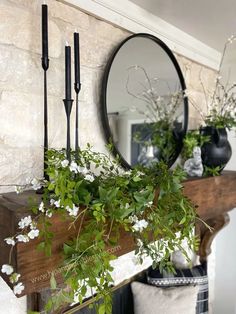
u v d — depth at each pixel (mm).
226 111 1508
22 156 877
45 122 831
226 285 1979
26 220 651
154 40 1283
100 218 718
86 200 729
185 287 1487
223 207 1444
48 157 744
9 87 838
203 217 1289
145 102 1281
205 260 1713
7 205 706
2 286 851
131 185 812
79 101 1035
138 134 1260
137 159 1259
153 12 1239
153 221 807
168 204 842
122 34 1187
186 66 1594
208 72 1800
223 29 1433
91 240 711
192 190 1207
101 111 1105
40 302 901
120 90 1155
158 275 1494
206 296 1611
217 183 1386
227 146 1463
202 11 1226
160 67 1329
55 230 709
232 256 1940
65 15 975
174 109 1447
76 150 845
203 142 1439
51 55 939
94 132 1098
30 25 879
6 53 826
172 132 1443
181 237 863
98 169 1045
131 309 1436
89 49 1060
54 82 957
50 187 685
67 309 1062
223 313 2004
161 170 902
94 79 1087
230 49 1741
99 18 1085
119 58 1139
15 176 861
